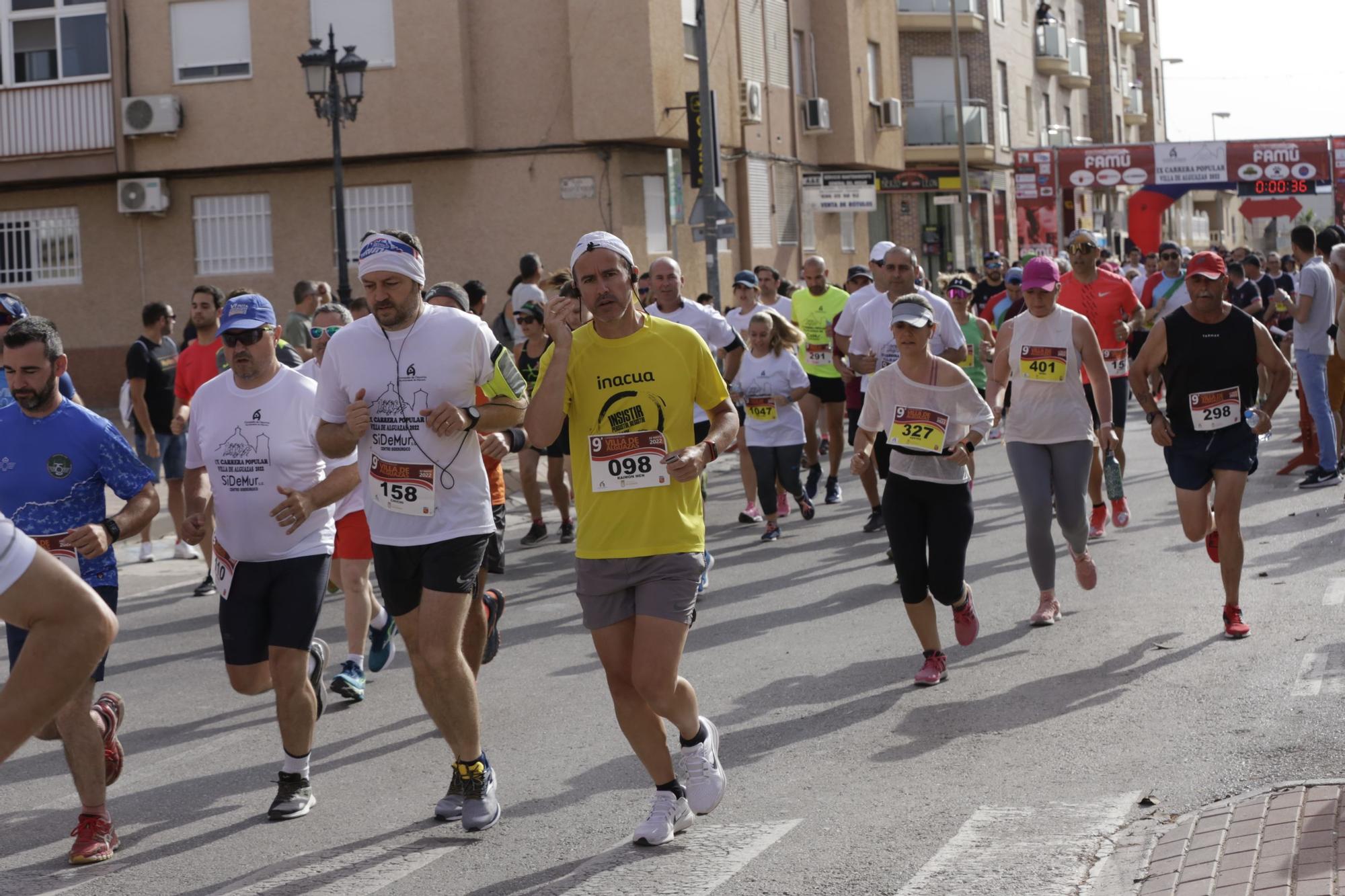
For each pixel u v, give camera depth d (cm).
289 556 646
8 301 785
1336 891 446
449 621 600
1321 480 1415
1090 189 5488
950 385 788
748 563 1240
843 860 536
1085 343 925
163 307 1379
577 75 2656
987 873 512
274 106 2714
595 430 561
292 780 643
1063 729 693
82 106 2795
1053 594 934
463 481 606
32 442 629
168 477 1396
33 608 277
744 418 1462
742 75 3203
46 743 789
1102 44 6181
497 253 2723
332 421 619
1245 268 2128
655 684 550
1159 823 553
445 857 570
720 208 2398
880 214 4216
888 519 803
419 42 2658
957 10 4409
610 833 587
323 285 1491
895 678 820
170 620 1139
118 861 591
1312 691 720
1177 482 869
